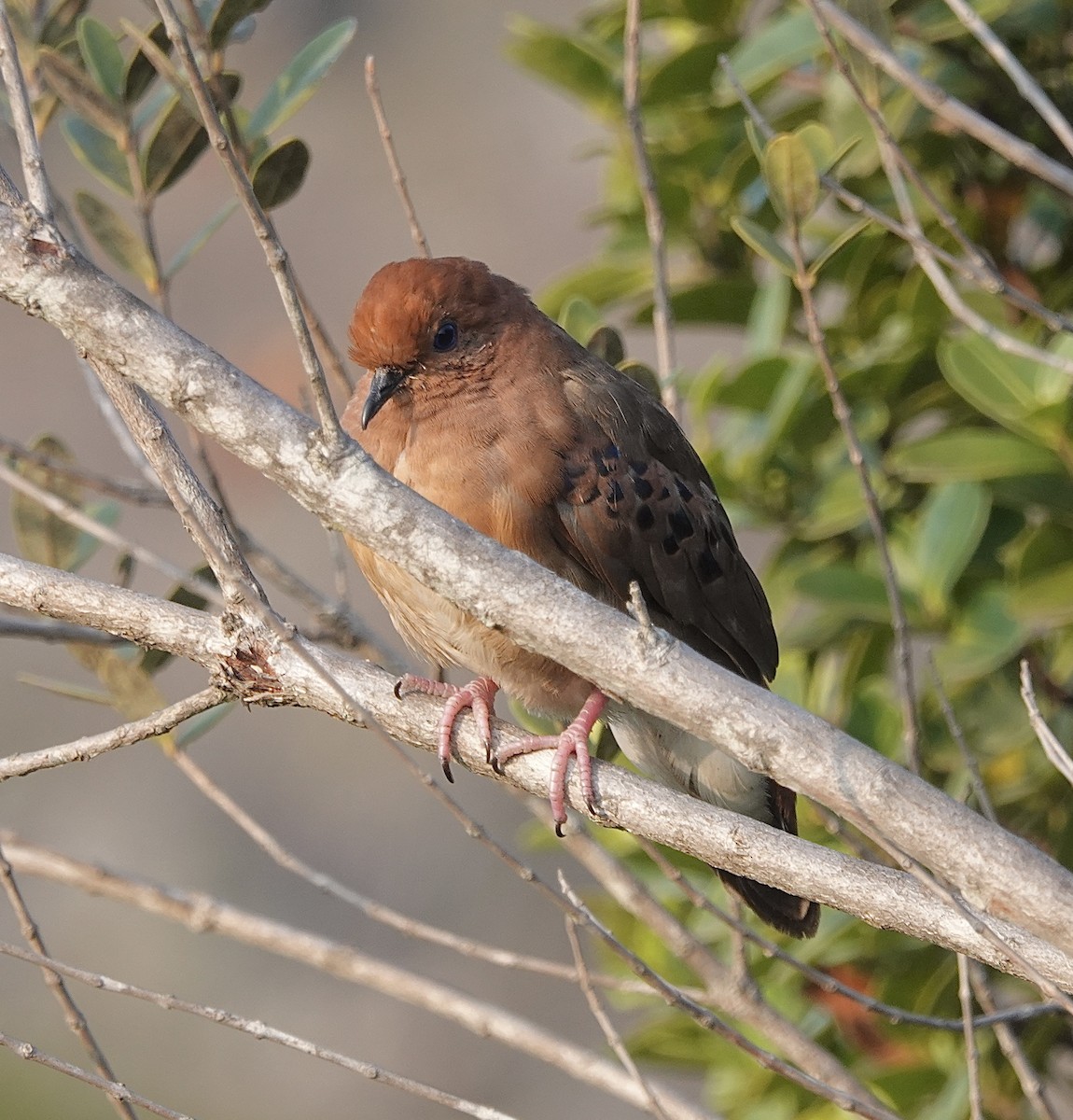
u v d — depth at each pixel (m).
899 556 9.44
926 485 9.80
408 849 19.64
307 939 8.79
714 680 5.90
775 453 9.76
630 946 9.77
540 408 8.40
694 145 9.97
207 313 25.31
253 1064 18.41
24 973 19.22
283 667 6.65
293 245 26.19
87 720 20.83
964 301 9.21
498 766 7.30
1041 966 5.92
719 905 9.35
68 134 8.66
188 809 20.41
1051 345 8.84
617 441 8.53
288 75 8.49
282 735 20.97
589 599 5.97
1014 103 9.50
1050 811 9.30
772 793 8.91
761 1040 9.18
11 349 24.98
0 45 6.29
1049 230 9.67
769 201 9.83
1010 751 9.42
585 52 10.24
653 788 6.73
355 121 28.02
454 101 27.91
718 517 9.04
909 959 9.12
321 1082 18.19
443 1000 8.57
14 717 20.78
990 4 8.77
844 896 6.08
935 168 9.68
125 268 8.61
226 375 5.91
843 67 7.02
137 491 8.41
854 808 5.81
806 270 7.89
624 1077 8.27
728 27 10.12
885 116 8.91
